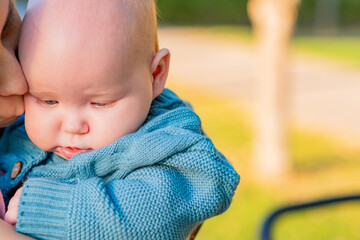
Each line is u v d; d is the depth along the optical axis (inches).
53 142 38.6
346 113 270.2
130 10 37.7
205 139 39.2
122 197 36.2
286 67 185.2
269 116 183.6
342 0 846.5
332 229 141.8
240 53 465.7
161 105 44.2
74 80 35.6
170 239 36.7
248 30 684.1
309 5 824.9
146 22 39.4
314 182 178.9
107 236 35.3
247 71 378.6
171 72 368.8
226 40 559.8
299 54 469.1
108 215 35.2
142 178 38.0
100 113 37.6
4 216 38.3
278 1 179.6
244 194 166.4
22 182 41.9
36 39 35.7
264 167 183.6
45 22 35.8
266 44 184.1
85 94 36.5
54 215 35.9
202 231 139.8
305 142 218.7
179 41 536.4
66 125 37.3
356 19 861.2
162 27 673.6
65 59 35.1
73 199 36.1
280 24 179.9
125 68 37.1
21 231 36.5
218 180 38.3
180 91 309.4
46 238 36.2
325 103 289.3
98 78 35.9
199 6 770.8
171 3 756.0
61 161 41.5
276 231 139.8
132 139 38.1
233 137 224.8
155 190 36.9
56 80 35.5
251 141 219.0
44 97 36.9
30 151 43.3
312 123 249.1
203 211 37.9
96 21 36.0
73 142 38.1
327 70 388.8
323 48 525.7
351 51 506.0
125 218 35.4
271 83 181.8
